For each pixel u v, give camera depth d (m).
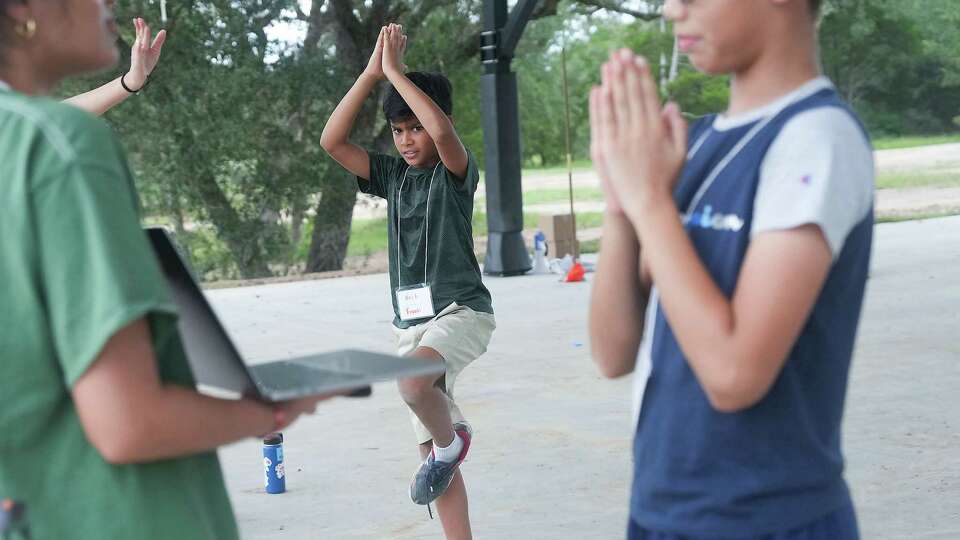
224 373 1.88
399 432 7.00
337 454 6.52
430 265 4.79
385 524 5.23
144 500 1.77
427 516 5.33
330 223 21.03
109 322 1.61
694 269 1.76
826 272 1.74
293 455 6.52
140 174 19.73
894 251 16.17
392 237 4.94
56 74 1.86
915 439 6.19
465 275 4.78
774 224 1.73
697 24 1.87
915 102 47.41
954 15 46.66
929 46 46.69
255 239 20.34
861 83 47.19
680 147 1.82
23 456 1.73
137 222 1.72
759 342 1.71
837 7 44.28
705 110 38.41
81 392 1.65
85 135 1.67
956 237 17.83
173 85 19.30
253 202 20.45
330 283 16.39
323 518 5.33
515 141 15.54
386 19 21.58
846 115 1.79
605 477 5.81
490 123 15.46
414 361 2.00
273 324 12.19
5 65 1.79
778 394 1.85
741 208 1.81
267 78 19.69
